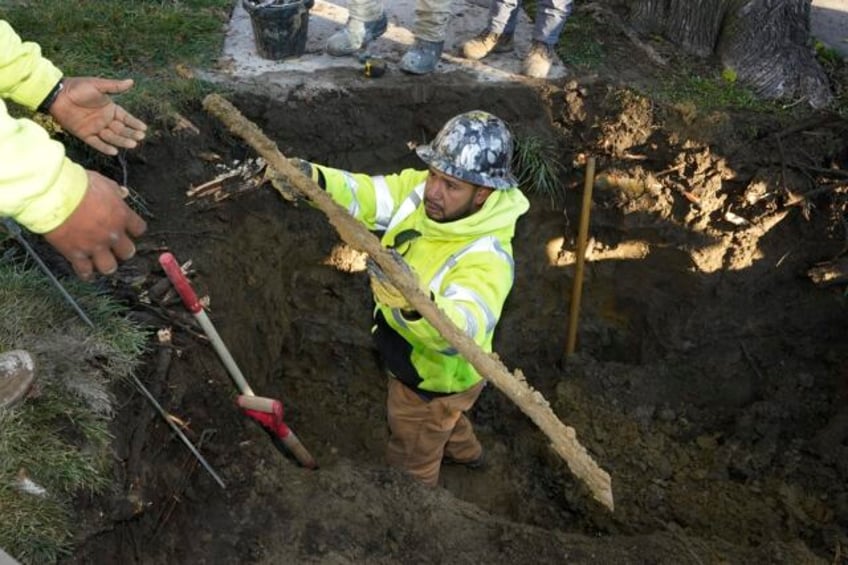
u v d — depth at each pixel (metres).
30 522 2.12
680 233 4.32
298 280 4.32
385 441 4.22
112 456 2.43
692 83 4.41
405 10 4.77
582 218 4.25
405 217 2.95
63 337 2.51
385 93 4.06
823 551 3.77
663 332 4.61
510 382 2.14
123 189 1.59
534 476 4.25
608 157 4.28
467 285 2.64
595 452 4.35
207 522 2.66
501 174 2.75
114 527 2.39
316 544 2.69
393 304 2.29
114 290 2.93
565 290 4.68
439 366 3.00
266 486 2.79
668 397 4.58
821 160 4.20
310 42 4.41
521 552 2.83
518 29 4.73
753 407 4.39
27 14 4.16
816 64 4.52
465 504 3.00
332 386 4.40
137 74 3.94
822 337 4.47
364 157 4.14
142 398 2.65
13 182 1.33
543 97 4.20
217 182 3.71
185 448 2.73
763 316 4.48
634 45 4.64
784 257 4.30
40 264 2.52
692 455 4.35
